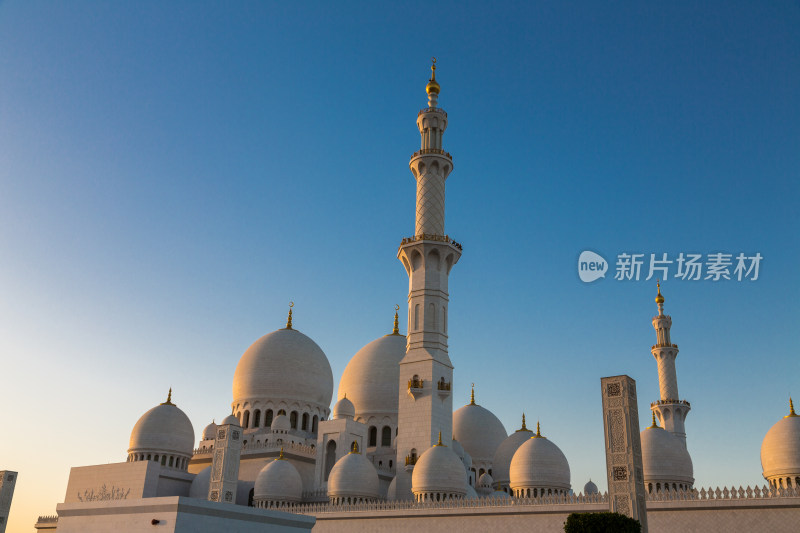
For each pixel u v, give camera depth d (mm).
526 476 86000
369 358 116000
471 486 94188
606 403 50594
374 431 110750
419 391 90188
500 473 107188
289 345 118812
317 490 95312
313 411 117000
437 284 96188
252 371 116312
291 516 61250
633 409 50000
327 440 101438
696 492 64562
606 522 40562
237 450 88250
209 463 110375
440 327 94438
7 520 94375
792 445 74875
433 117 104062
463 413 118500
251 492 100125
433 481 81500
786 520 59562
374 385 113000
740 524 61406
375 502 84188
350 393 114938
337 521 83562
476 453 113938
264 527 58031
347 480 88188
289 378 115562
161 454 105000
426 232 97938
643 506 47594
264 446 104188
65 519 56625
